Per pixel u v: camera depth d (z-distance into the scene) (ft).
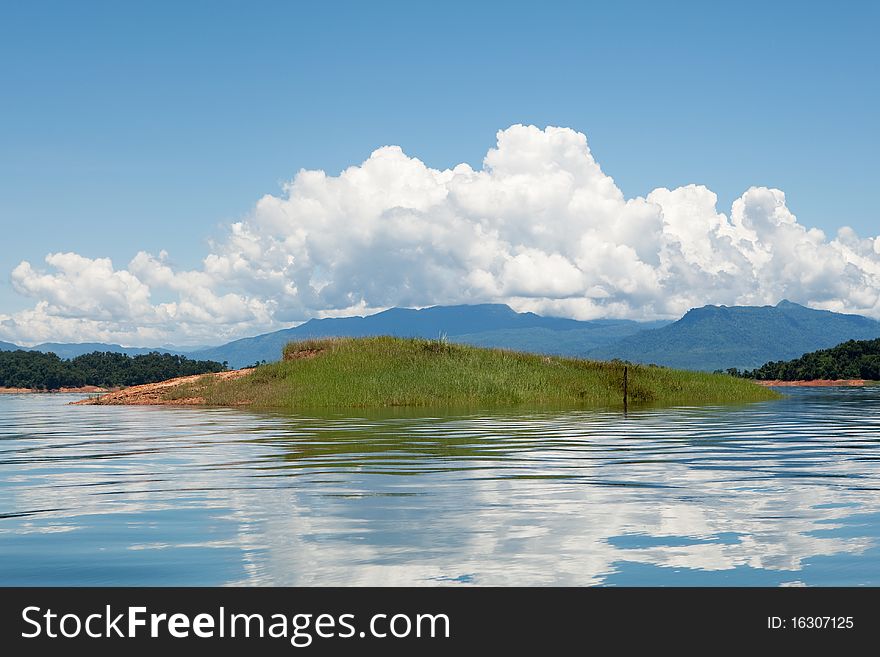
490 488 36.88
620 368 134.41
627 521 29.37
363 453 51.26
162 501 34.17
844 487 37.17
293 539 26.86
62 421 92.12
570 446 55.42
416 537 26.96
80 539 27.20
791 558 24.31
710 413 94.53
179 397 132.67
